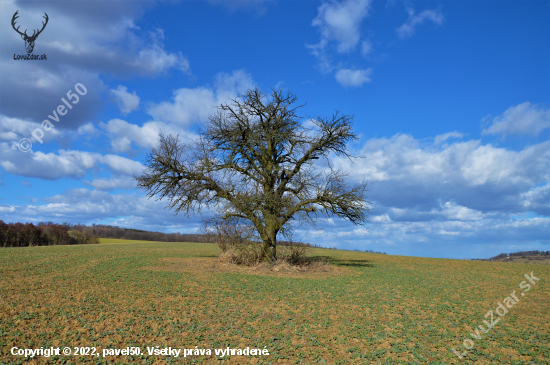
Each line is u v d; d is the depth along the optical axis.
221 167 25.05
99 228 91.75
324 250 49.47
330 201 23.95
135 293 14.98
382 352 9.66
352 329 11.59
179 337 10.40
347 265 28.86
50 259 24.94
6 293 13.84
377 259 35.66
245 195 23.38
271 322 12.04
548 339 10.91
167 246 49.94
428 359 9.36
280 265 23.73
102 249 37.94
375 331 11.38
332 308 13.99
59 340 9.61
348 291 17.30
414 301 15.59
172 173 25.09
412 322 12.39
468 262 33.22
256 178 24.48
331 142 24.86
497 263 32.34
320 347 10.02
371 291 17.52
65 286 15.69
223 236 26.08
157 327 11.05
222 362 8.94
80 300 13.45
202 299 14.55
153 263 24.48
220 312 12.89
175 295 14.98
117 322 11.24
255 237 24.06
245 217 24.20
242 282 18.55
